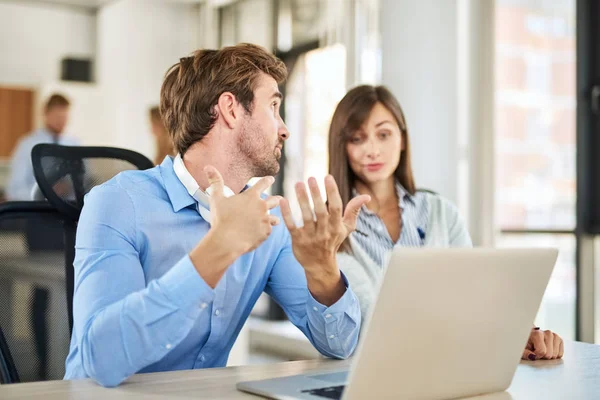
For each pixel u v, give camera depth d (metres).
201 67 1.48
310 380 1.13
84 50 7.18
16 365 1.48
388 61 4.67
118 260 1.31
